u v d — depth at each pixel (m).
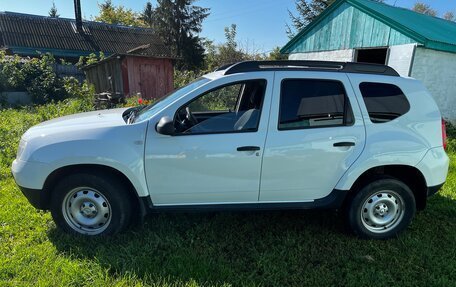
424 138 3.26
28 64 13.37
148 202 3.12
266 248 3.16
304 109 3.11
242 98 3.27
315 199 3.25
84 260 2.85
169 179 3.06
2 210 3.68
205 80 3.33
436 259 3.00
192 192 3.12
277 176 3.11
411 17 11.24
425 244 3.25
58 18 22.67
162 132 2.86
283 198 3.22
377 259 3.03
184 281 2.66
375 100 3.20
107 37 23.22
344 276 2.79
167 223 3.54
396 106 3.23
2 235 3.22
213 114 3.31
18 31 20.27
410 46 9.18
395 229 3.37
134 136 3.00
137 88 12.15
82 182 3.07
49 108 9.48
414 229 3.55
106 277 2.64
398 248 3.21
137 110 3.79
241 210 3.21
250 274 2.77
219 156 3.02
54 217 3.19
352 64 3.29
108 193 3.10
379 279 2.72
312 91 3.13
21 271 2.69
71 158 2.96
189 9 31.39
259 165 3.06
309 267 2.89
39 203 3.14
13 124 7.94
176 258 2.91
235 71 3.19
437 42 9.06
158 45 24.72
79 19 22.17
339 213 3.51
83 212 3.21
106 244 3.12
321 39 12.31
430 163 3.26
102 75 13.16
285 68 3.18
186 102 3.09
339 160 3.13
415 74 9.30
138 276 2.71
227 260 2.96
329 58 12.05
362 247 3.22
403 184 3.28
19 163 3.09
